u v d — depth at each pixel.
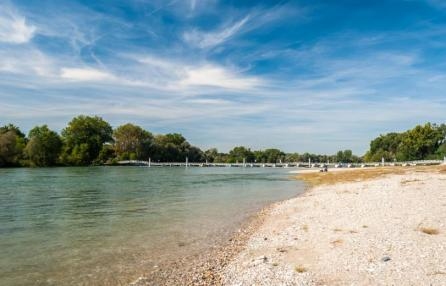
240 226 22.42
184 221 24.42
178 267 14.39
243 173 105.12
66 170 111.25
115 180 68.75
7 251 17.02
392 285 10.66
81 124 160.88
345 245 15.09
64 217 26.31
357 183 47.75
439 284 10.51
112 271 14.05
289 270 12.64
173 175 91.50
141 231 21.31
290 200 33.75
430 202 23.77
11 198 38.34
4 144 123.81
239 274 12.85
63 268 14.46
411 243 14.55
